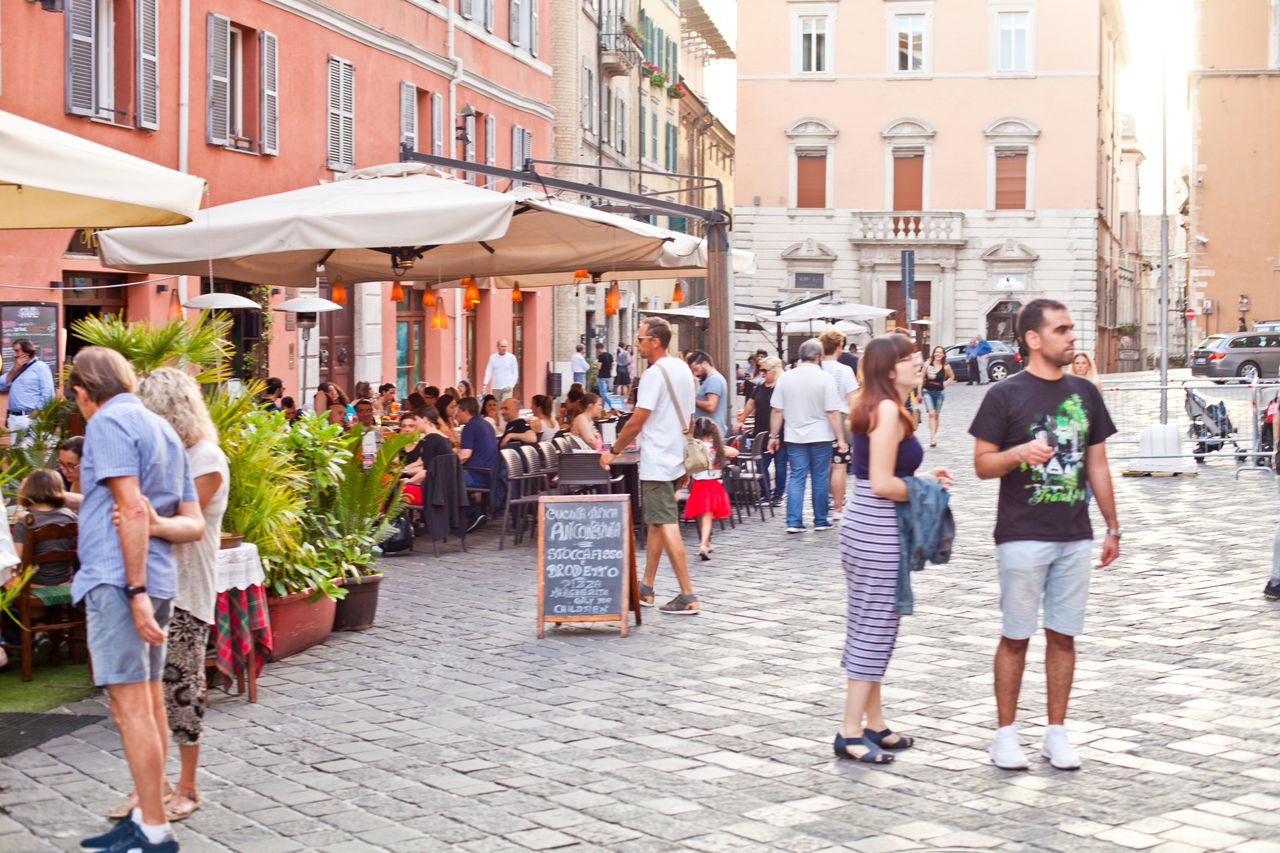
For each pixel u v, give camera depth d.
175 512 6.00
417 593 12.30
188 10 20.95
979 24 57.16
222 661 8.30
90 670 9.43
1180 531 15.59
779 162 58.66
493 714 8.10
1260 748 7.17
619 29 49.66
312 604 9.89
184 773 6.43
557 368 43.41
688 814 6.28
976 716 7.91
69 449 10.35
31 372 16.73
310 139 24.95
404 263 15.98
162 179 8.86
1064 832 5.96
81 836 6.09
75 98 18.34
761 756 7.19
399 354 30.25
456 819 6.25
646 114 57.06
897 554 7.04
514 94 35.72
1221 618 10.59
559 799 6.52
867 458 7.08
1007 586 6.88
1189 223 58.31
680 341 57.41
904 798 6.46
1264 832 5.93
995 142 57.31
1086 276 56.97
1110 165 69.12
